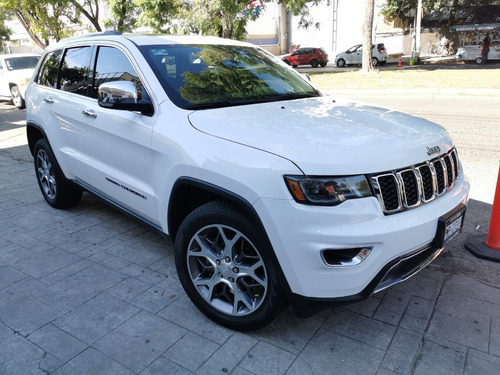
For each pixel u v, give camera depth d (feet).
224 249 8.66
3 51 131.54
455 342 8.60
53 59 15.38
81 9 68.49
